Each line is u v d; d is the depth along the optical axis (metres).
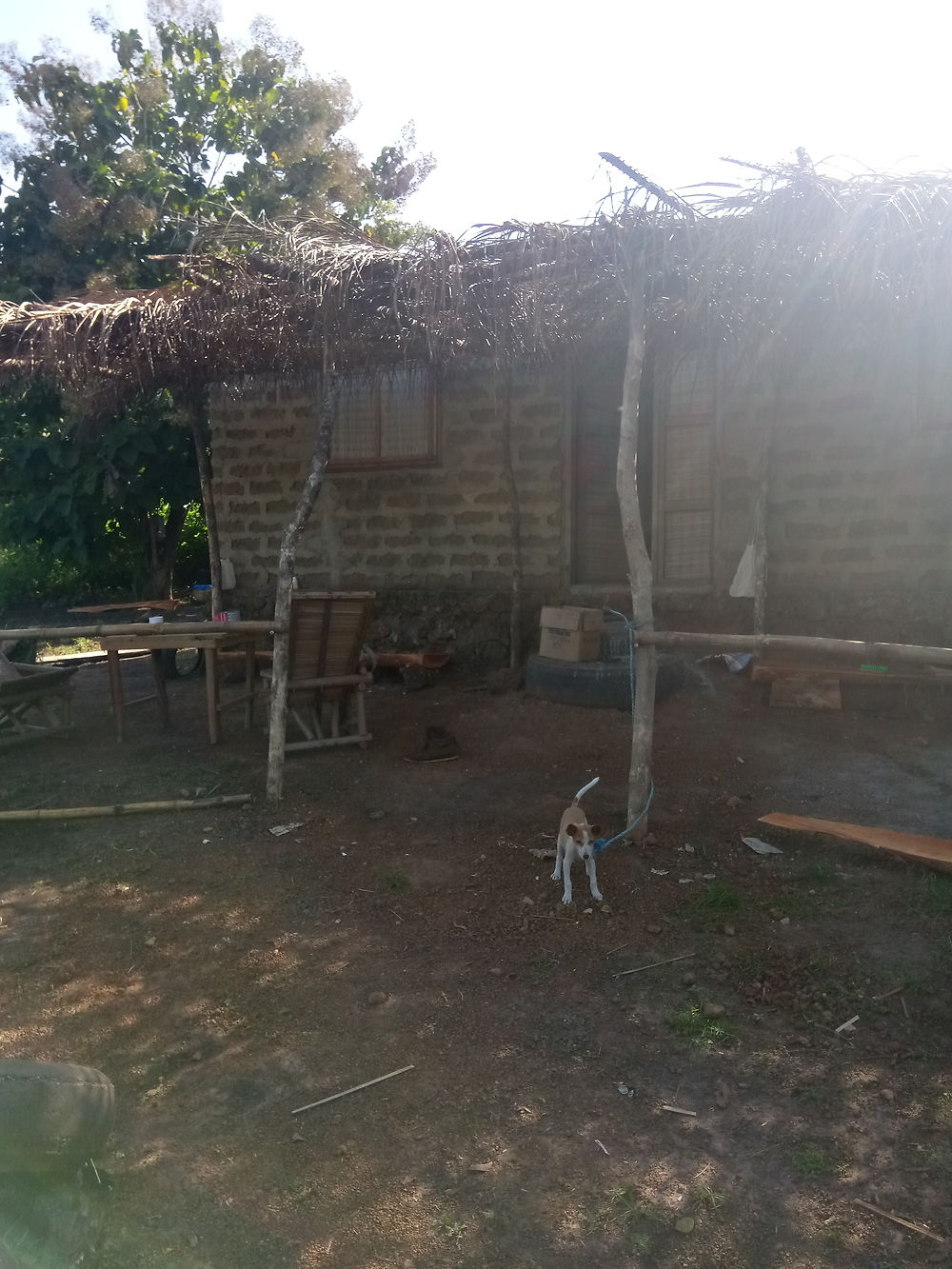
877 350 7.62
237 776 6.71
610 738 7.15
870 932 4.19
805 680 7.54
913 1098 3.18
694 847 5.14
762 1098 3.22
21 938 4.53
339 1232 2.73
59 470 14.22
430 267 5.45
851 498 7.88
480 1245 2.67
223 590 10.45
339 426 9.90
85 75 13.56
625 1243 2.66
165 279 12.55
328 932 4.45
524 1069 3.41
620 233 5.00
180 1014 3.85
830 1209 2.75
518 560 8.88
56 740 7.99
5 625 16.33
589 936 4.30
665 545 8.93
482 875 4.95
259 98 14.03
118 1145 3.10
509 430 8.85
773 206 4.70
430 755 6.86
